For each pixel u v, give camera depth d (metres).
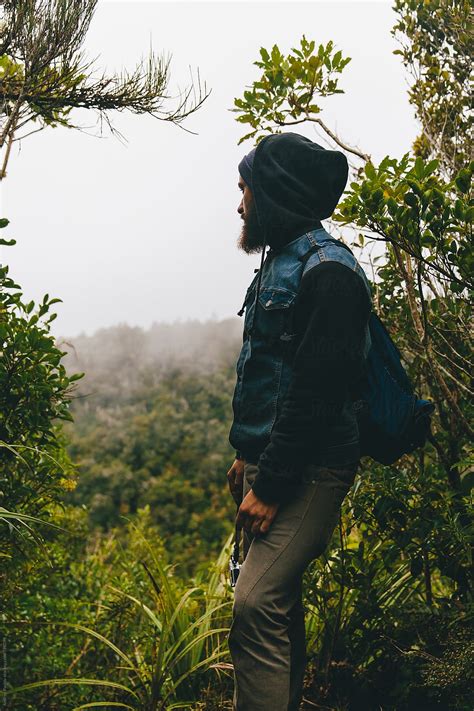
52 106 2.11
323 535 1.59
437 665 1.85
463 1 2.50
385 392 1.71
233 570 1.81
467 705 1.83
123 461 58.31
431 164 1.77
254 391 1.63
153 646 2.55
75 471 2.63
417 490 2.06
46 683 2.06
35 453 2.16
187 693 2.37
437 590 2.57
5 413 2.00
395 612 2.16
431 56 2.65
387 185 1.86
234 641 1.59
